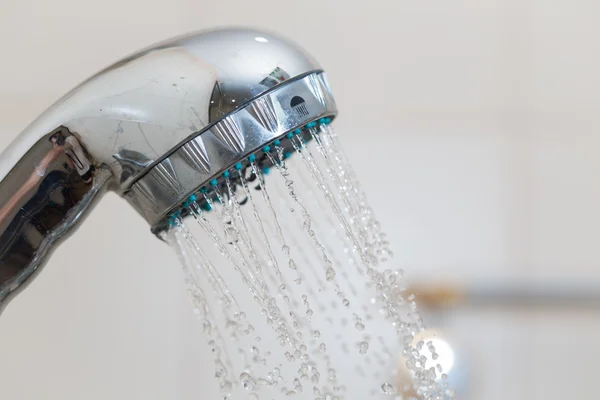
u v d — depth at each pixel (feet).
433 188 2.70
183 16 2.58
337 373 2.52
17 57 2.50
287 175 1.83
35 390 2.48
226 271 2.50
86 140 1.80
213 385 2.53
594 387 2.69
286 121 1.80
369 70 2.69
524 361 2.67
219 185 1.85
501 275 2.70
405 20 2.72
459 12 2.75
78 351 2.50
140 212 1.85
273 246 2.51
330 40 2.68
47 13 2.52
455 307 2.66
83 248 2.52
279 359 2.51
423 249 2.68
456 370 2.60
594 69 2.81
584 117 2.80
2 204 1.80
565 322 2.72
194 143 1.78
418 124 2.71
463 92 2.74
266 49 1.81
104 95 1.80
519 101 2.77
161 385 2.52
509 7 2.78
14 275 1.82
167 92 1.78
